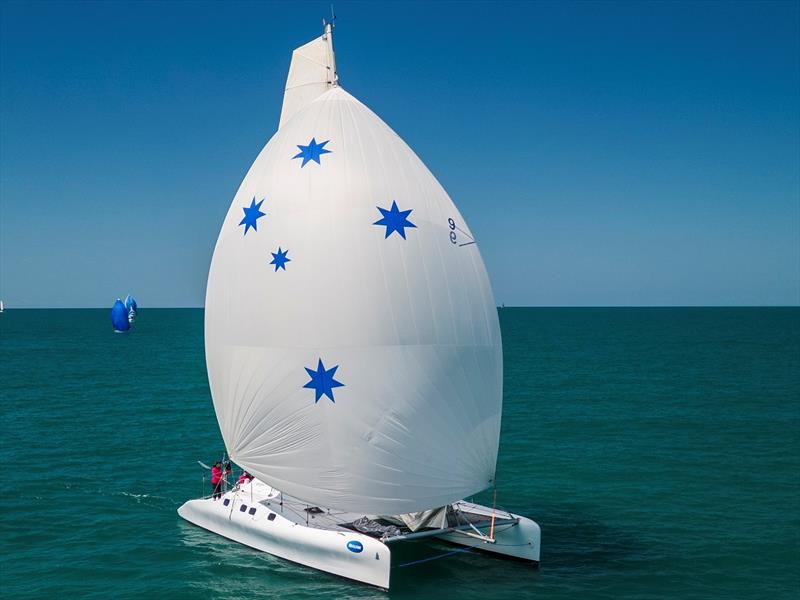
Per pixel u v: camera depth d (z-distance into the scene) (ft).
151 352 377.09
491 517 80.12
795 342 438.81
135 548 82.74
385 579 70.69
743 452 132.26
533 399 197.88
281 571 75.72
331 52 85.71
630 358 330.54
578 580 74.69
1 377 253.85
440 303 71.61
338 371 69.92
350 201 71.46
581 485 111.14
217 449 137.18
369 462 70.59
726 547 84.38
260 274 74.02
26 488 107.76
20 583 73.77
